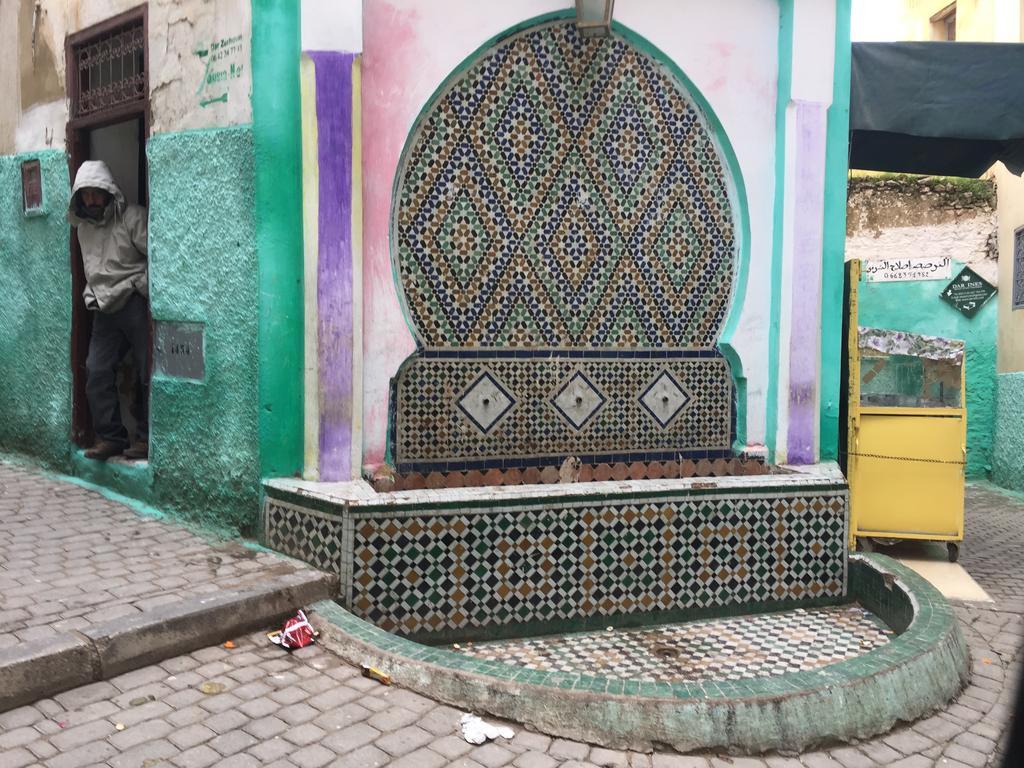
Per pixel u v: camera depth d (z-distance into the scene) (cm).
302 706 312
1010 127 522
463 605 411
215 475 461
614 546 436
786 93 501
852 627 448
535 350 472
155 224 493
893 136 594
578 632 433
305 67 415
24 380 623
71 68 557
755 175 504
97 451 544
